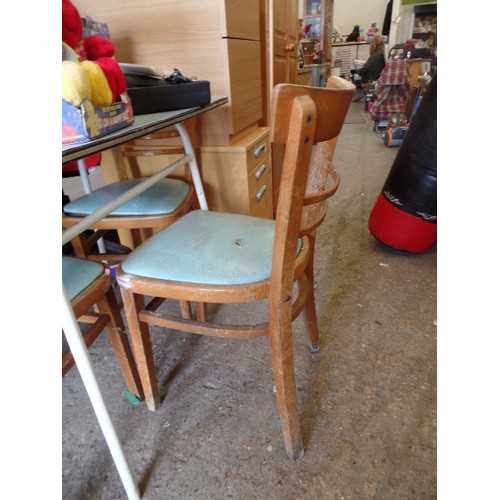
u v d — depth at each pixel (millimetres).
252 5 1337
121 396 973
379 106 4004
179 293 673
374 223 1669
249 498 724
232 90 1219
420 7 5129
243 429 865
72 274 693
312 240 896
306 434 841
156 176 994
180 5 1126
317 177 797
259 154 1444
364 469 763
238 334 707
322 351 1090
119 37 1213
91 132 581
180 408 928
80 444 852
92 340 739
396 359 1046
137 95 868
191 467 786
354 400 924
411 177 1448
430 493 715
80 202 1109
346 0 6137
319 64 3807
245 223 854
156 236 818
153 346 1149
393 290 1373
